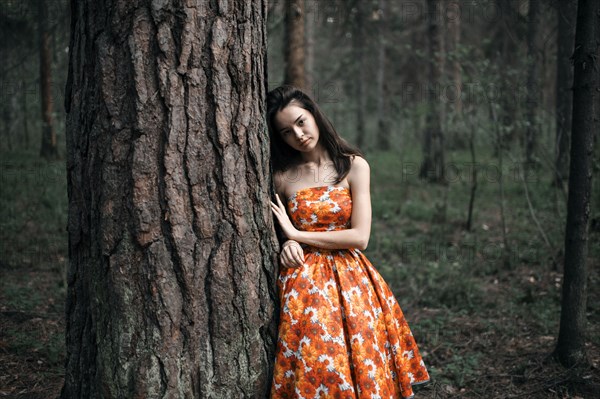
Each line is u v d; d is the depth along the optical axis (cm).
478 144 1215
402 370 252
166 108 201
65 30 629
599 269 487
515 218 698
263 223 231
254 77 221
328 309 236
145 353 206
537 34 585
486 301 454
